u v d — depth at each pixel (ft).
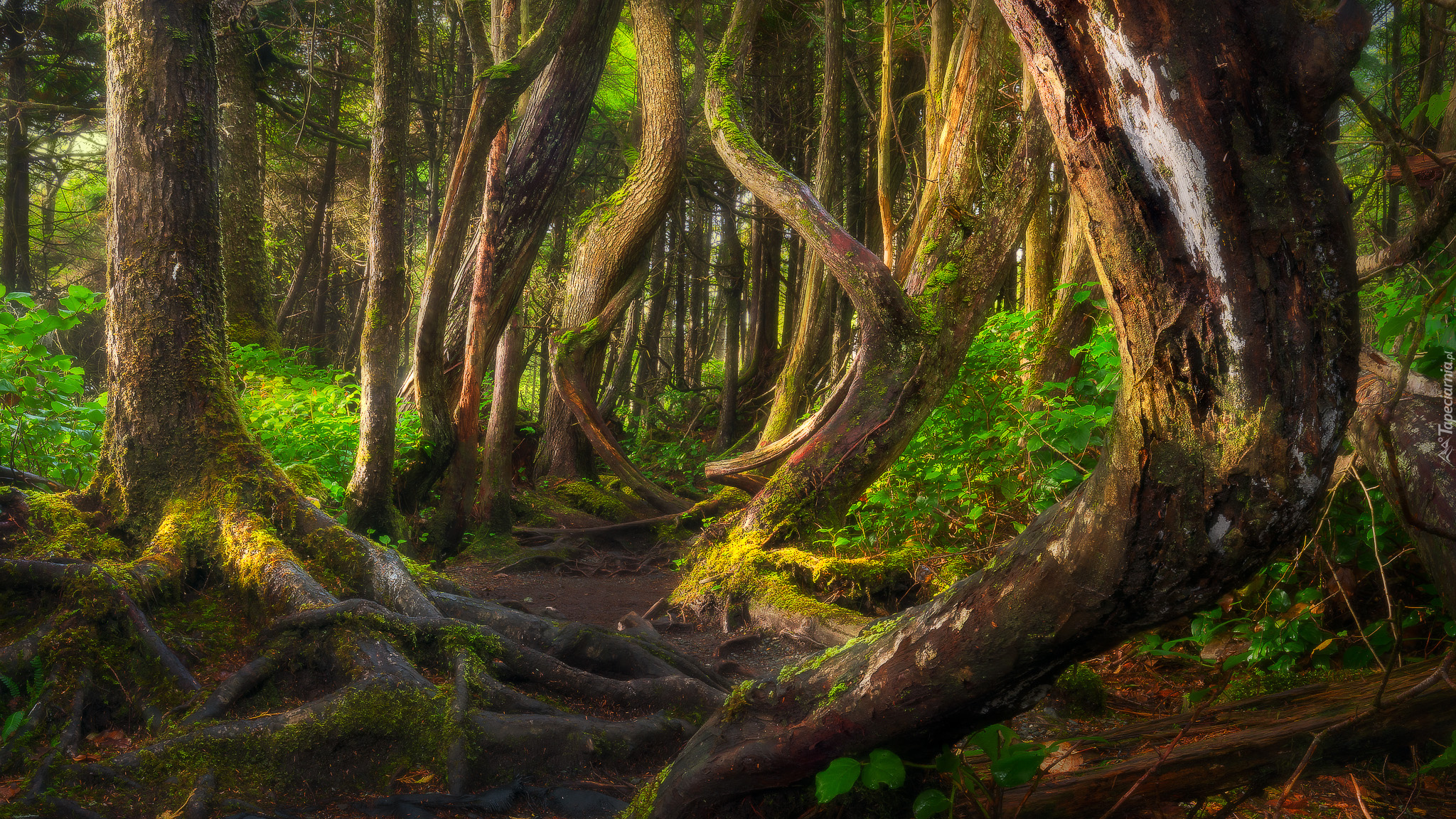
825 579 17.79
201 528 13.24
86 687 10.22
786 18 46.44
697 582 19.22
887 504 20.31
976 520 18.65
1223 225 4.34
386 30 20.53
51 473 18.43
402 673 10.73
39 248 77.92
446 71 50.72
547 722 10.36
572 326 30.55
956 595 6.02
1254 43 4.20
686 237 67.82
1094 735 8.97
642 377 73.41
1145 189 4.47
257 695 10.85
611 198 30.89
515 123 28.91
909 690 6.13
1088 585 5.18
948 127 21.53
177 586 12.51
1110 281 4.82
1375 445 9.68
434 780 9.62
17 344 15.30
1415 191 6.33
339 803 9.21
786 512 19.30
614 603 21.34
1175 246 4.47
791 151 53.26
